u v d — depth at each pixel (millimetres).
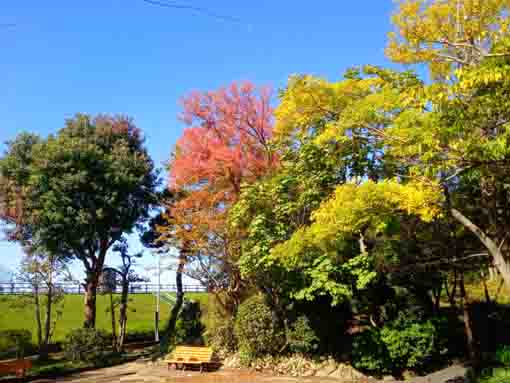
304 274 14000
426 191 8719
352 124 10336
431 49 10375
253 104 17984
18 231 20297
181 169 17281
